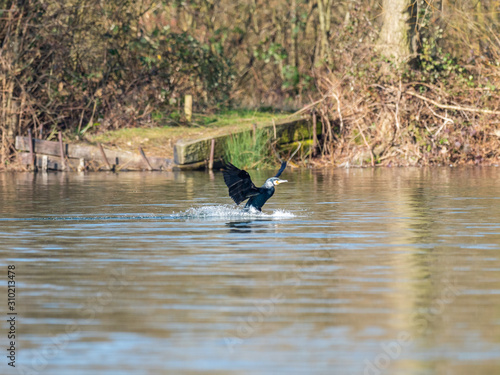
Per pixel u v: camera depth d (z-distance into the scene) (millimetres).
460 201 67875
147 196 72812
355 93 118375
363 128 117312
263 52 155375
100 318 31094
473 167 111625
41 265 40906
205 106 130250
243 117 123938
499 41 120625
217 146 108938
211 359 26531
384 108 117000
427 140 117125
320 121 118250
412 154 115812
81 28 121312
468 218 57281
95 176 98562
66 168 109312
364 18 120812
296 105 138000
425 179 91062
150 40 127188
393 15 117750
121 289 35500
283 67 153250
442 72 117188
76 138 114375
